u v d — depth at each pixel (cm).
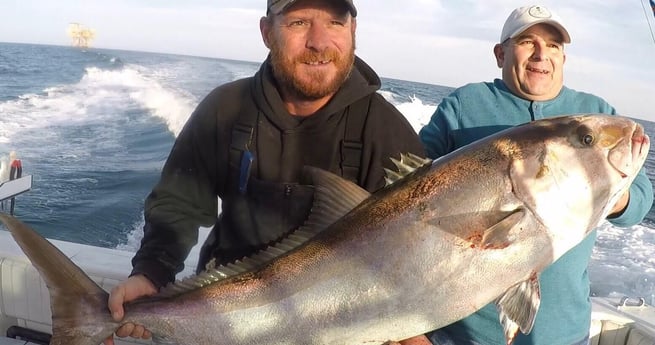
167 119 636
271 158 102
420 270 86
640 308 145
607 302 148
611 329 138
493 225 83
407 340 90
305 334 90
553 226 85
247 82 109
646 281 278
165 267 105
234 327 93
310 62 96
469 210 85
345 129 101
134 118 650
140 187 404
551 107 122
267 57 105
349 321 89
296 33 96
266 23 102
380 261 87
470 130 126
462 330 116
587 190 85
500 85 128
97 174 431
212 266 100
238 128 104
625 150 85
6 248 146
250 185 103
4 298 141
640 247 328
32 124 601
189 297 95
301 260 91
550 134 86
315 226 93
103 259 143
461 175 87
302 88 98
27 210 339
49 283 95
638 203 102
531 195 84
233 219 105
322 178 93
